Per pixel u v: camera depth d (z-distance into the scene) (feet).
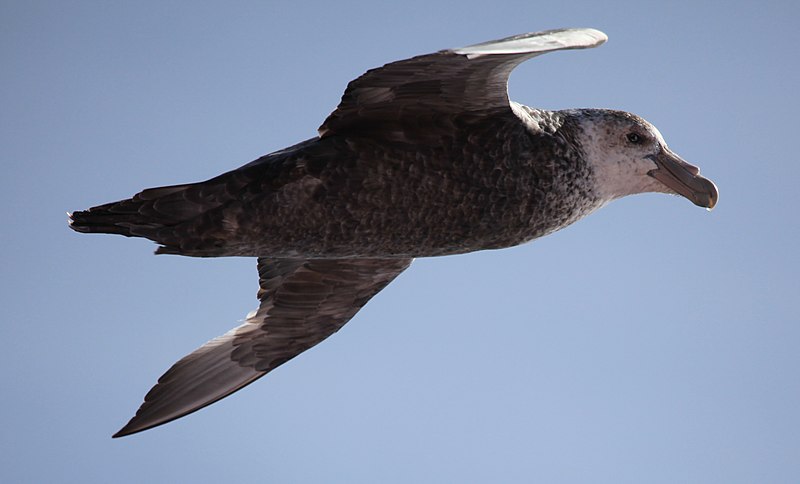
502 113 36.47
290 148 36.63
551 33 31.27
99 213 36.14
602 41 30.96
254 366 47.16
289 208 36.04
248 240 36.68
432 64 33.27
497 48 29.50
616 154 40.42
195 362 46.75
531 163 37.58
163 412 45.88
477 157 36.52
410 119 35.86
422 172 36.22
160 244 36.78
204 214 36.06
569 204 39.19
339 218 36.42
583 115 40.42
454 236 37.73
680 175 40.91
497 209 37.37
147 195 35.68
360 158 35.86
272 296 46.57
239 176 35.83
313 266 45.65
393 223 36.88
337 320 46.93
